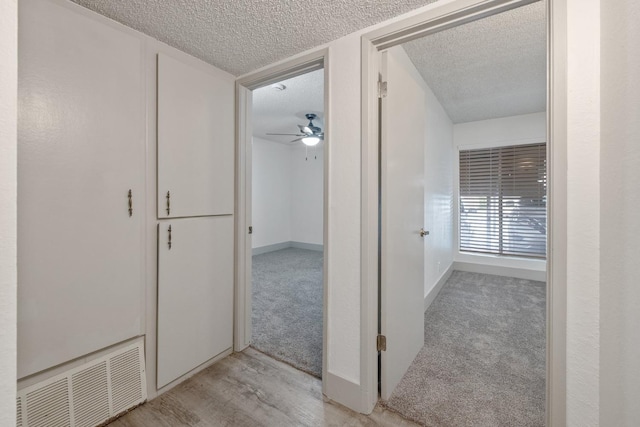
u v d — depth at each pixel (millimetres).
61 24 1212
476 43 2027
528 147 3850
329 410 1493
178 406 1515
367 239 1460
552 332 1048
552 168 1038
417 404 1521
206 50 1690
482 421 1401
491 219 4129
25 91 1121
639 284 719
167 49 1630
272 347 2123
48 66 1178
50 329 1203
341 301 1553
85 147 1296
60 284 1229
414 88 1905
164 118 1595
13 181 439
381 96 1526
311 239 6430
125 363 1471
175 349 1672
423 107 2105
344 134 1528
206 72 1833
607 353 904
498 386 1663
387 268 1528
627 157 784
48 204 1190
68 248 1250
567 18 1011
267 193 6090
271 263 5031
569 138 1012
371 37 1438
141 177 1514
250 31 1499
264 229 6035
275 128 4809
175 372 1673
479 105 3453
